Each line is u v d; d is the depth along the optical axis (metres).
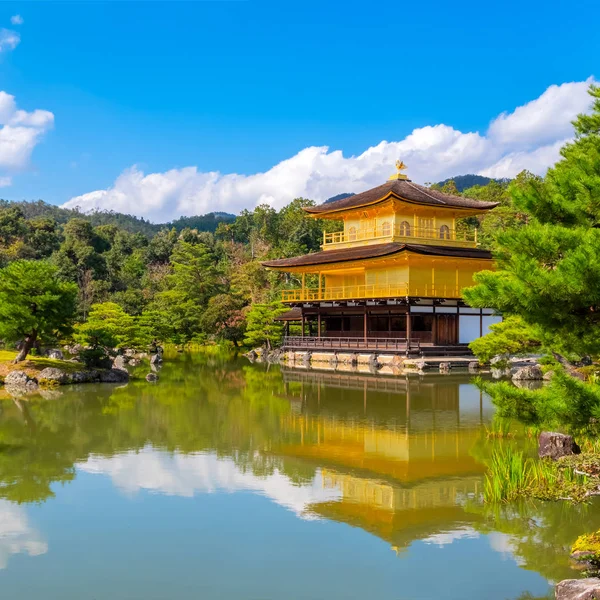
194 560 15.23
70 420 32.78
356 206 69.00
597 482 18.89
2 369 46.81
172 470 22.91
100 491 20.47
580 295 11.98
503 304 12.82
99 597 13.47
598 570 14.40
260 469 23.06
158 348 77.44
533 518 17.67
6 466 23.48
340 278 74.00
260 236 137.62
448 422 31.83
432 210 69.06
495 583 13.96
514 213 77.62
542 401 14.00
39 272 46.72
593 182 13.25
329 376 53.91
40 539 16.53
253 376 54.44
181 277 97.19
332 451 25.66
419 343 61.34
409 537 16.47
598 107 19.22
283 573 14.55
